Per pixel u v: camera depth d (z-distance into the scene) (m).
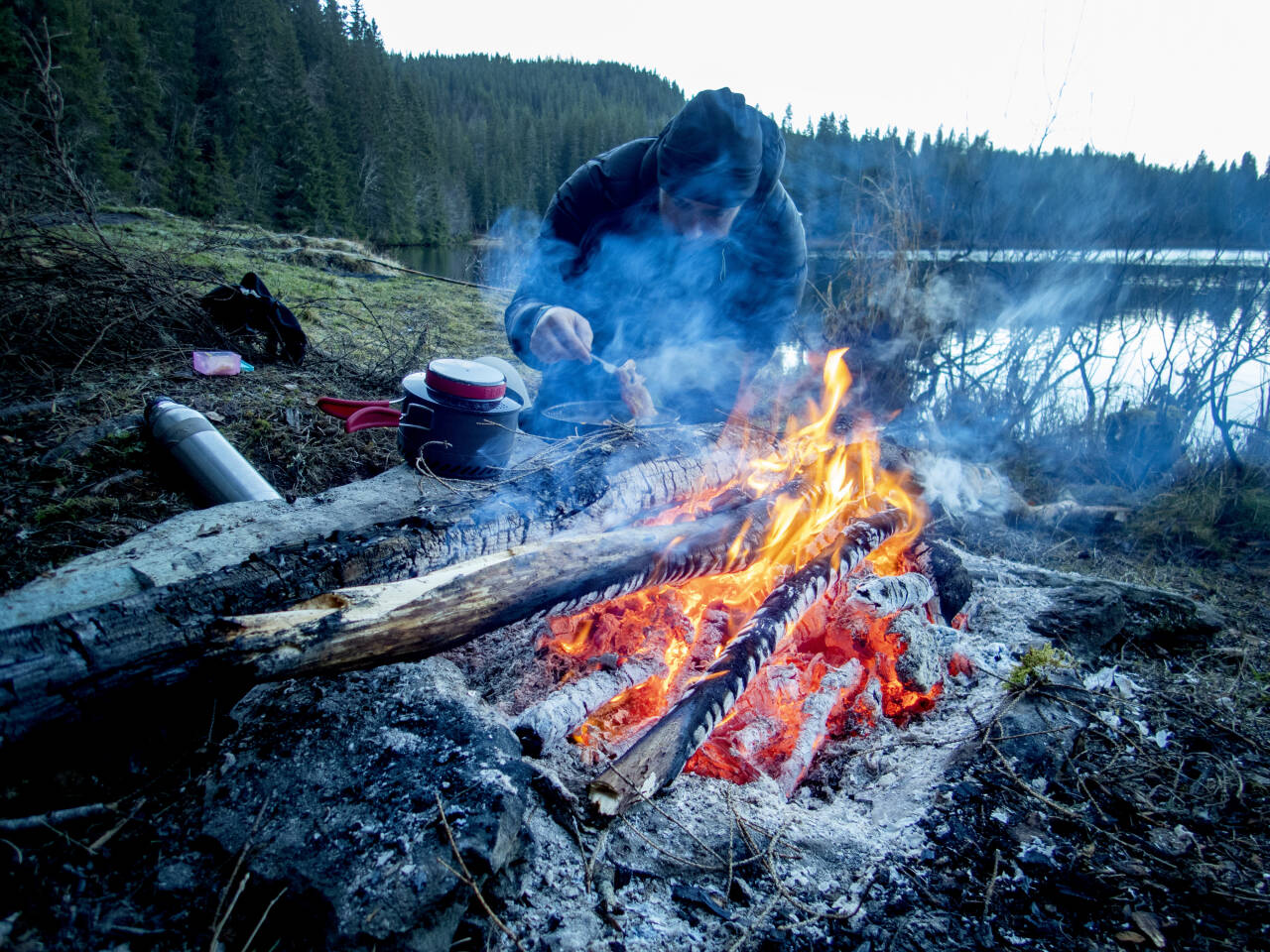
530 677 1.86
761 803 1.63
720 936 1.28
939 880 1.44
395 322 6.10
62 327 3.29
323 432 2.97
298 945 1.05
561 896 1.29
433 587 1.46
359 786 1.24
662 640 1.98
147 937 1.02
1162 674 2.44
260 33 35.81
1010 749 1.81
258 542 1.81
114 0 25.48
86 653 1.15
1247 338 4.95
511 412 2.15
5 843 1.07
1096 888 1.45
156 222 9.65
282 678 1.28
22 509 2.03
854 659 2.17
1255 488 4.33
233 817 1.17
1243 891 1.47
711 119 2.39
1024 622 2.61
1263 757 1.96
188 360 3.46
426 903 1.09
